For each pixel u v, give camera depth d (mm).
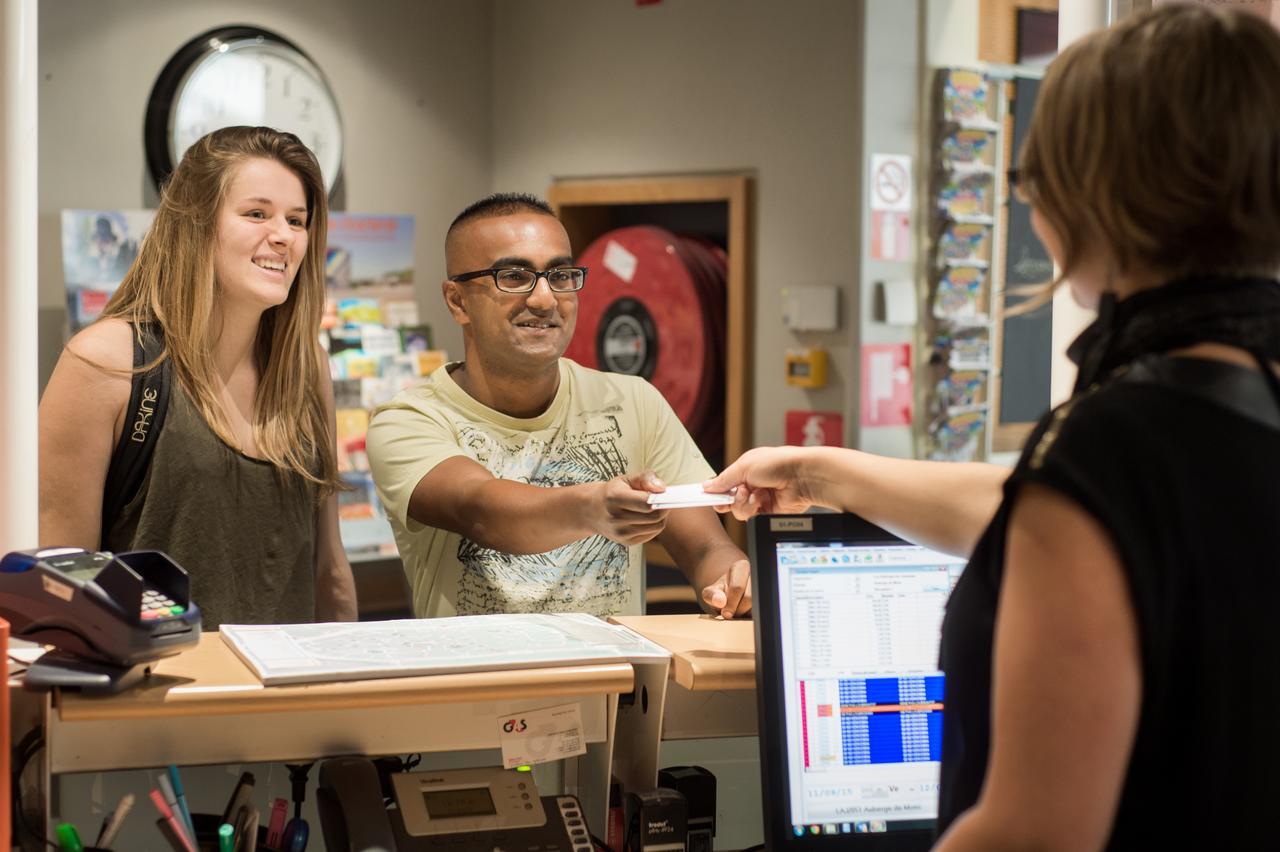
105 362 1899
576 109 5105
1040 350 4680
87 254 4145
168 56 4535
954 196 4355
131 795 1362
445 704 1455
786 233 4516
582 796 1619
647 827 1467
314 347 2146
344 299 4711
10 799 1262
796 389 4527
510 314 2020
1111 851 891
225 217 1966
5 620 1244
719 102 4672
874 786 1443
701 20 4703
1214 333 909
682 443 2230
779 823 1411
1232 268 917
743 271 4609
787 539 1443
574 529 1715
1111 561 839
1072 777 835
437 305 5277
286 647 1421
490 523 1807
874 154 4199
